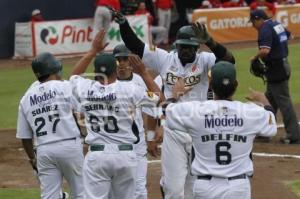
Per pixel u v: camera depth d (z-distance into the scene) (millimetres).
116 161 23141
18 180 32312
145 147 26234
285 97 38750
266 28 37750
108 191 23578
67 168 24922
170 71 26016
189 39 25297
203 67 25781
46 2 78625
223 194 19812
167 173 25344
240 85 56719
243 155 20047
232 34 85375
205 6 86188
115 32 77500
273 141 39750
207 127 20031
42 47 75812
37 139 24859
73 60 74625
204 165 20047
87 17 80562
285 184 31016
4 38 76938
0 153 37500
